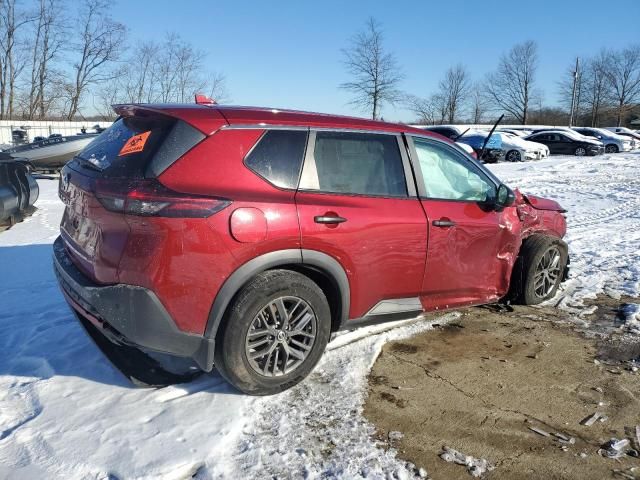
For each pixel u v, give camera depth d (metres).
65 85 38.16
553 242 5.15
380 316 3.90
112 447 2.87
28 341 4.10
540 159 25.11
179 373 3.66
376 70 37.09
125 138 3.43
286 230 3.28
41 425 3.04
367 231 3.63
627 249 7.32
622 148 31.27
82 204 3.42
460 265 4.26
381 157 3.92
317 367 3.82
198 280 3.09
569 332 4.58
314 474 2.75
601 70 64.06
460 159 4.45
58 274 3.68
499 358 4.09
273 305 3.33
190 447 2.89
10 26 36.56
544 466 2.88
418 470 2.82
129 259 3.06
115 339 3.26
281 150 3.44
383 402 3.44
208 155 3.20
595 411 3.40
